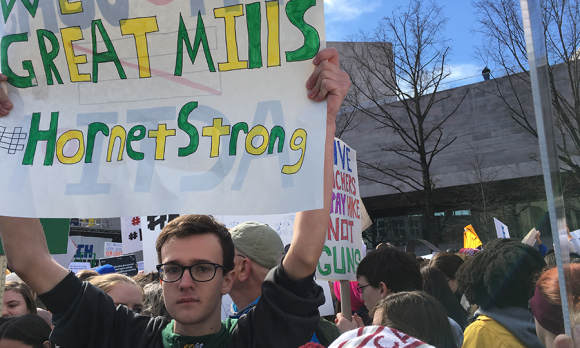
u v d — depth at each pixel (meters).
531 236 5.44
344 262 3.24
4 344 2.05
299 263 1.74
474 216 22.36
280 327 1.70
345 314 3.08
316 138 1.58
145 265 4.43
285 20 1.66
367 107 24.94
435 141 23.48
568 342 1.22
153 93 1.71
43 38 1.77
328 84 1.58
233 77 1.68
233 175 1.61
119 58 1.73
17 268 1.73
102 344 1.77
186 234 1.67
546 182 1.24
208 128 1.66
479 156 22.33
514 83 21.03
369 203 26.33
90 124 1.72
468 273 2.29
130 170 1.67
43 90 1.76
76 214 1.65
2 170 1.70
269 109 1.64
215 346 1.69
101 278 2.82
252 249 2.31
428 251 24.27
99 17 1.75
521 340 2.02
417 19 18.44
